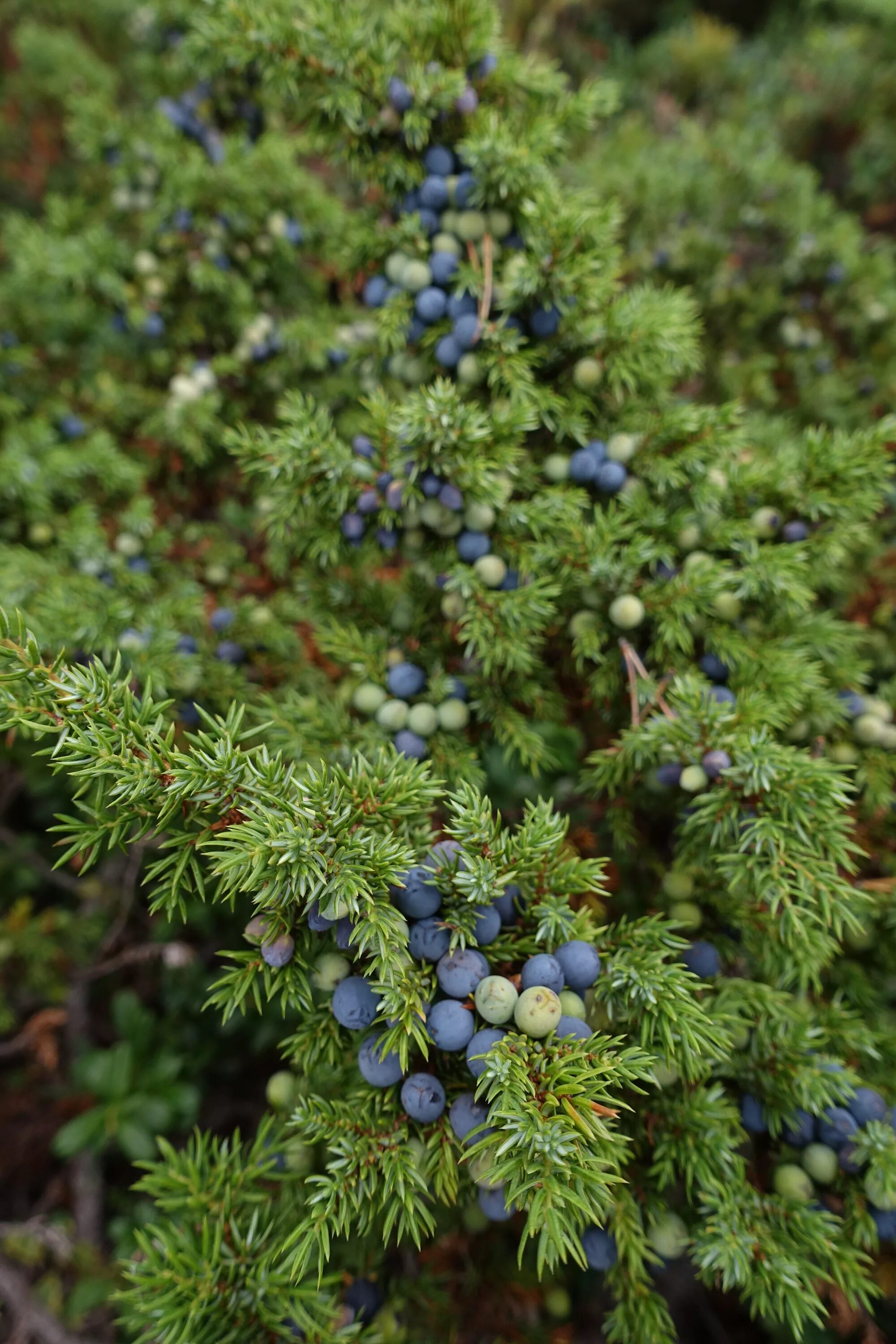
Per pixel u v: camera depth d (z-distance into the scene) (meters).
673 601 0.24
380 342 0.27
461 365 0.24
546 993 0.18
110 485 0.34
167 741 0.19
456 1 0.24
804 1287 0.20
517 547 0.24
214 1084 0.40
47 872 0.41
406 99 0.24
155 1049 0.38
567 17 0.80
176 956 0.34
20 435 0.35
